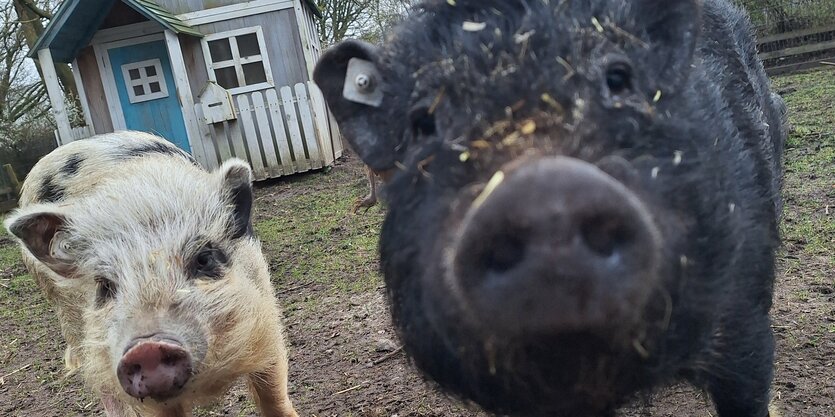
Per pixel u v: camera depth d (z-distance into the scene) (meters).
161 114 5.32
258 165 5.26
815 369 1.45
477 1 0.79
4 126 7.39
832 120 3.75
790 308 1.72
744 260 0.90
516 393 0.70
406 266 0.78
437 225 0.66
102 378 1.40
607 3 0.78
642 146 0.68
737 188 0.90
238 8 5.18
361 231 3.28
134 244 1.36
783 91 5.04
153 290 1.28
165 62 5.27
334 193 4.44
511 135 0.62
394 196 0.83
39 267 1.63
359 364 1.86
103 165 1.72
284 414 1.61
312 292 2.53
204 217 1.47
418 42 0.83
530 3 0.75
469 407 0.88
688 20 0.85
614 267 0.51
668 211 0.65
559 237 0.50
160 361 1.18
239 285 1.44
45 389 2.13
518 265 0.52
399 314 0.88
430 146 0.73
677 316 0.68
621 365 0.64
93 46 5.20
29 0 7.30
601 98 0.67
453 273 0.58
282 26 5.23
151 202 1.44
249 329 1.42
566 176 0.51
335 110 1.00
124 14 5.12
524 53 0.68
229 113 5.11
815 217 2.34
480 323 0.57
